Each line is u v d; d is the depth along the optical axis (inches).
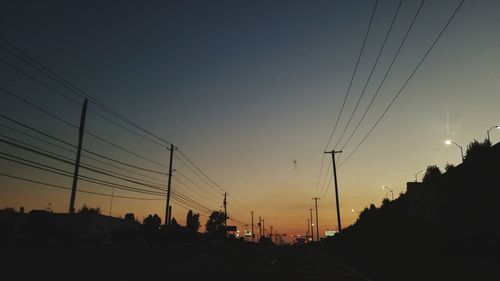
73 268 869.2
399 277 896.9
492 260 933.2
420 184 1230.9
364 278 893.8
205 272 917.2
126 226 3083.2
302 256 1865.2
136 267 986.7
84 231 2591.0
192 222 5812.0
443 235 1270.9
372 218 2596.0
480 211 1196.5
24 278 695.1
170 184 2325.3
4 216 2178.9
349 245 2694.4
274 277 856.9
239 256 1708.9
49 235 1897.1
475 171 1269.7
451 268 917.8
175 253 1583.4
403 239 1455.5
